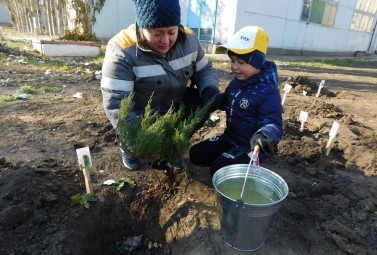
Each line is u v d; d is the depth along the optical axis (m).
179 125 2.39
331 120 4.34
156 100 2.79
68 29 11.04
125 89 2.46
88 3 10.67
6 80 5.55
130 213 2.49
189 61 2.72
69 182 2.58
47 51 7.94
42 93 5.07
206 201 2.48
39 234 2.07
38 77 6.01
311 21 14.52
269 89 2.41
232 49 2.31
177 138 2.24
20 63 6.90
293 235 2.23
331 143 3.28
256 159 2.18
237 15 10.62
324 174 3.01
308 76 8.48
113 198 2.51
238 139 2.66
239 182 2.16
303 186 2.78
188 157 3.15
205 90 2.73
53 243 2.02
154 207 2.53
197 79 2.96
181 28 2.54
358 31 19.06
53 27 12.45
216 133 3.69
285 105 4.91
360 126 4.21
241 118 2.56
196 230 2.20
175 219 2.34
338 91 6.54
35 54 8.05
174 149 2.32
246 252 2.05
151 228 2.43
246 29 2.40
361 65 12.99
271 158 3.20
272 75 2.48
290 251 2.11
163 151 2.33
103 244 2.35
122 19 12.71
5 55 7.36
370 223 2.43
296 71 9.27
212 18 11.20
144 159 2.30
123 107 2.15
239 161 2.50
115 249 2.38
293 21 13.39
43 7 12.55
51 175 2.57
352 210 2.54
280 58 12.12
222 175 2.09
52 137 3.40
